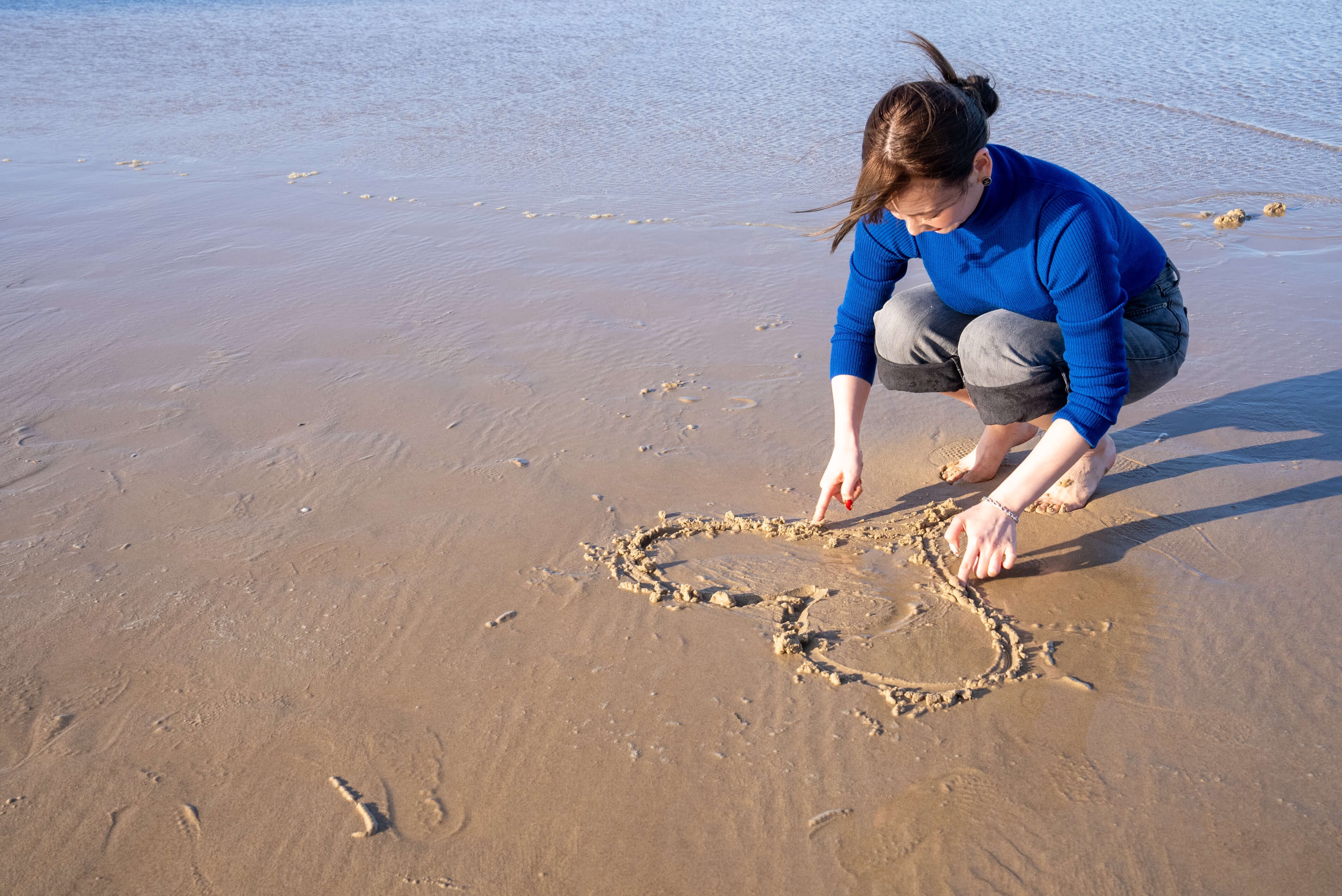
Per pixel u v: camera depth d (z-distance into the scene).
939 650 1.92
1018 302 2.05
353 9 12.97
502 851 1.49
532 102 7.52
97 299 3.92
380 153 6.24
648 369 3.26
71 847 1.50
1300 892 1.39
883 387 3.14
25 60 9.59
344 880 1.45
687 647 1.93
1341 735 1.67
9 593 2.08
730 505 2.46
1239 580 2.11
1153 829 1.50
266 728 1.72
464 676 1.85
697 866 1.46
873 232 2.18
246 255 4.45
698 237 4.65
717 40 9.66
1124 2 10.52
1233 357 3.25
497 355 3.38
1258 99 6.78
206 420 2.90
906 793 1.58
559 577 2.15
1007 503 1.97
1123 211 2.12
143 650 1.92
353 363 3.32
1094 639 1.94
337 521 2.37
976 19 10.04
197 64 9.34
